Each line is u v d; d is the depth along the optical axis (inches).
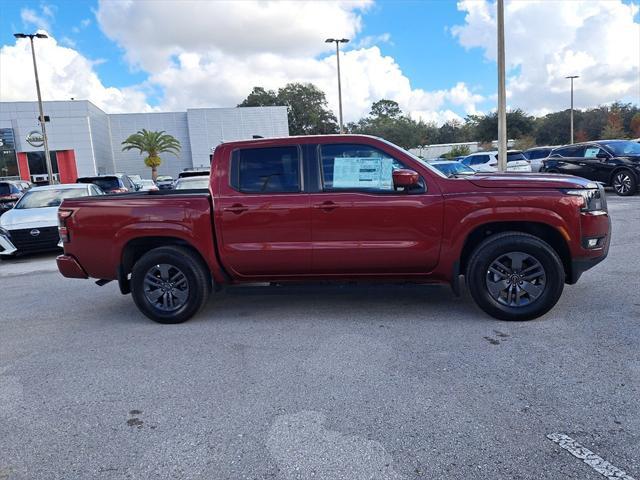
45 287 309.7
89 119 1878.7
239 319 217.2
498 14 695.1
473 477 102.9
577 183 191.9
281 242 203.0
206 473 108.0
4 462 115.6
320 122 3191.4
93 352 185.2
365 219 197.2
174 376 159.3
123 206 212.4
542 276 191.6
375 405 134.0
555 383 141.9
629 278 253.0
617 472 102.6
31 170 1852.9
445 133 3752.5
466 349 169.9
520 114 2345.0
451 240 194.2
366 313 215.9
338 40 1360.7
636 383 139.9
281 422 127.6
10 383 159.5
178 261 210.4
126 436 124.6
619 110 2556.6
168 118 2247.8
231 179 207.5
